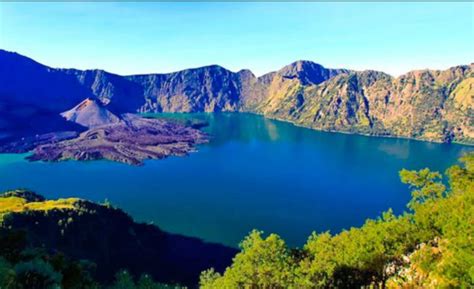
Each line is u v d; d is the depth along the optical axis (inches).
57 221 6407.5
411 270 2064.5
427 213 2486.5
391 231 2418.8
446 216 2357.3
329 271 2170.3
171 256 7135.8
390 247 2346.2
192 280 6176.2
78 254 6151.6
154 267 6697.8
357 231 2748.5
